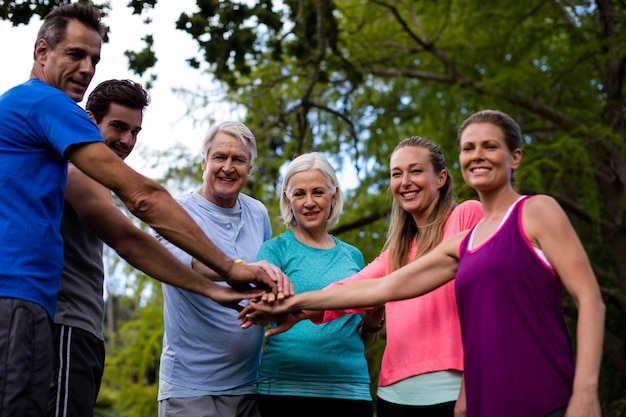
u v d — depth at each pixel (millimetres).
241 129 3783
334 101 11742
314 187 3652
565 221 2492
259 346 3719
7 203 2553
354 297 3037
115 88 3328
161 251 3092
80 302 3053
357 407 3514
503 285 2500
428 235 3309
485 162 2674
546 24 10680
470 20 11359
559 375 2436
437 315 3145
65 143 2592
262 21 6324
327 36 8992
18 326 2457
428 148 3414
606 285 11383
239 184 3748
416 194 3363
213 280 3506
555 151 9781
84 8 2842
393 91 11875
